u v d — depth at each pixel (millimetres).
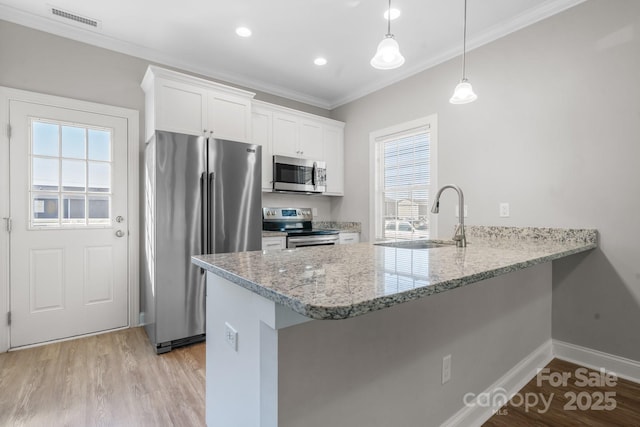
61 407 1692
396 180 3645
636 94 1967
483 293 1649
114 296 2846
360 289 816
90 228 2744
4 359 2258
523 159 2479
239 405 1200
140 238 2973
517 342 1941
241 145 2809
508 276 1855
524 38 2477
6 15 2414
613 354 2084
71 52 2678
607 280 2098
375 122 3805
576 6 2209
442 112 3066
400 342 1235
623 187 2020
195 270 2539
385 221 3775
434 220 3115
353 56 3127
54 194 2602
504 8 2375
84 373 2061
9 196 2434
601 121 2102
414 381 1290
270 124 3600
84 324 2709
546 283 2285
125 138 2900
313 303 691
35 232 2521
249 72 3475
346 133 4223
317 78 3619
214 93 2943
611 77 2061
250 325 1115
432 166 3145
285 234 3355
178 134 2488
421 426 1317
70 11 2434
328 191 4078
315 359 989
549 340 2326
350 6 2375
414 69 3299
